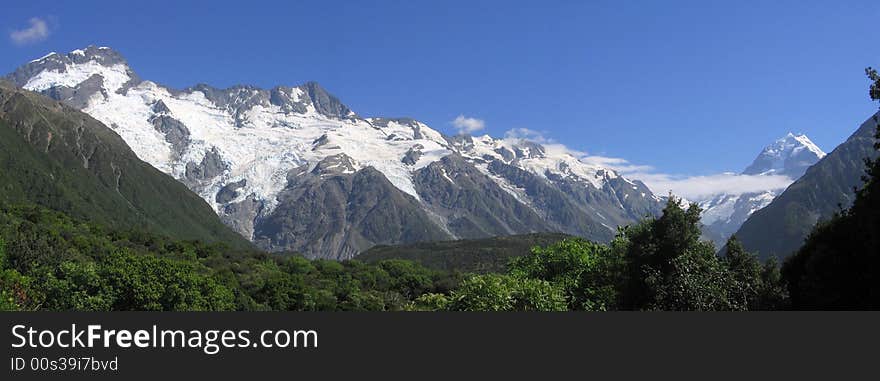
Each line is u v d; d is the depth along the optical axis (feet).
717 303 90.48
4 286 109.09
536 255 130.41
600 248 123.34
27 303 118.11
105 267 186.39
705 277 92.58
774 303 106.83
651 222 99.76
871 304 89.10
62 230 372.79
